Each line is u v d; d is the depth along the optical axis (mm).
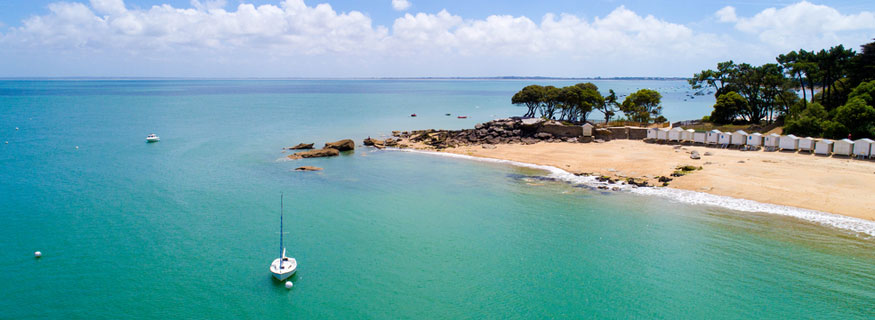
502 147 89875
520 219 49750
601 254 41281
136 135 109000
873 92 79938
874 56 90750
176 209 53094
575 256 41062
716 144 78938
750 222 46812
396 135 109875
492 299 34594
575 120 129250
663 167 67688
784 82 96875
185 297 34688
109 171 71250
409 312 33062
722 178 60000
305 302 34188
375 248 42875
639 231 45875
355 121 144250
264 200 56469
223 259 40500
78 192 59625
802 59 94750
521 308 33500
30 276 37375
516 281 37062
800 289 34844
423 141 98938
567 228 47125
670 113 171000
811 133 79000
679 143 83438
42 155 83625
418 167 74500
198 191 60250
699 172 63062
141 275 37688
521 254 41531
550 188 60875
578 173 67688
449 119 152625
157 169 72812
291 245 43375
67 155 83812
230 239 44625
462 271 38656
